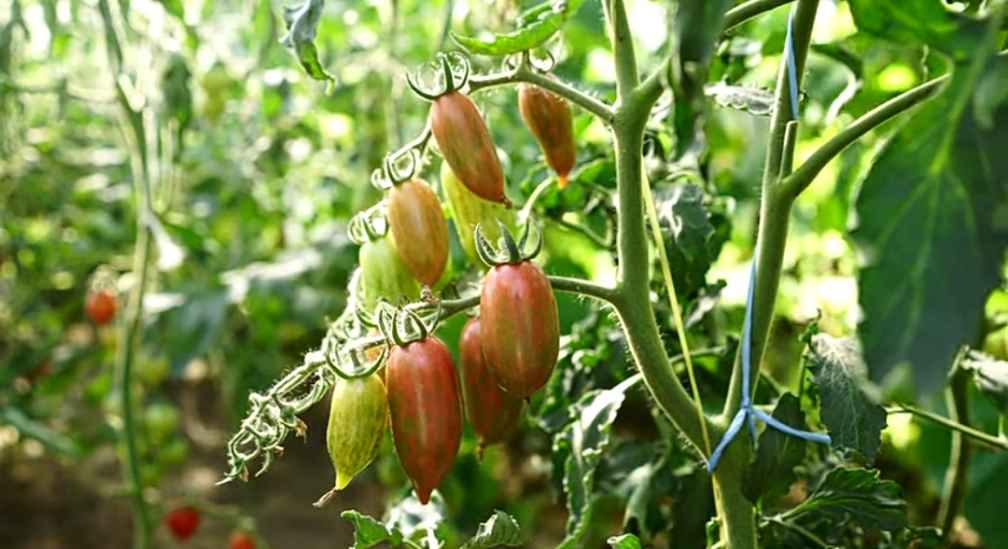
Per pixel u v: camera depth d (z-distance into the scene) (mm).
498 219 600
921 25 463
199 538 1522
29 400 1561
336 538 1514
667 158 750
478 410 578
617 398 630
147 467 1399
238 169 1466
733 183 917
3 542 1529
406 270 586
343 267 1353
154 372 1414
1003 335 1050
